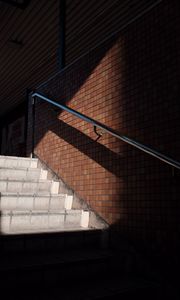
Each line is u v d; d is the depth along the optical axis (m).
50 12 5.24
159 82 2.44
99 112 3.17
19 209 3.02
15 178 3.76
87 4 4.96
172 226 2.16
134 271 2.39
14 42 6.12
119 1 4.75
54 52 6.45
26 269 1.99
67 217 2.96
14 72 7.48
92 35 5.71
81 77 3.58
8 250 2.34
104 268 2.34
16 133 10.09
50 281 2.07
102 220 2.88
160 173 2.32
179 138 2.19
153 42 2.57
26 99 9.35
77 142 3.49
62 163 3.75
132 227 2.52
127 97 2.79
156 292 2.12
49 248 2.51
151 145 2.44
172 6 2.42
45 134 4.28
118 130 2.86
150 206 2.38
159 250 2.23
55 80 4.18
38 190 3.58
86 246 2.71
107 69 3.14
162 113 2.37
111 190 2.84
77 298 1.83
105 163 2.98
